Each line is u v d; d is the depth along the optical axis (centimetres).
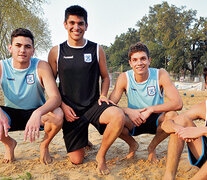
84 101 256
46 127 239
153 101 266
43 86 262
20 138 370
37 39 2200
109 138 228
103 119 236
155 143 254
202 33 3375
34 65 253
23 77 249
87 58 258
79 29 249
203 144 189
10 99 253
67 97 263
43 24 2153
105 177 216
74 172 227
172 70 3678
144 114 246
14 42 234
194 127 185
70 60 256
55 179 208
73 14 245
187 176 217
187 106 705
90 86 261
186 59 3509
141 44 252
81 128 246
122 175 220
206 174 170
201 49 3569
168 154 192
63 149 311
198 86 1695
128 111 254
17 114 255
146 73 261
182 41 3656
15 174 221
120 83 275
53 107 233
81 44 262
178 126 191
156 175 218
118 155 284
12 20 1592
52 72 260
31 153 289
